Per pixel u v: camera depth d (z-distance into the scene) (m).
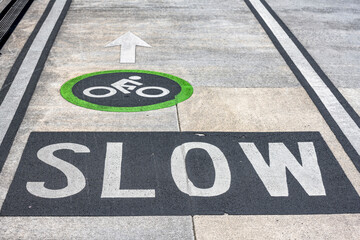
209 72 8.30
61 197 5.05
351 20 11.34
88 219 4.77
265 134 6.40
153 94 7.39
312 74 8.41
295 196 5.23
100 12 11.15
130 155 5.82
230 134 6.36
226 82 7.94
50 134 6.19
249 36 10.10
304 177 5.55
